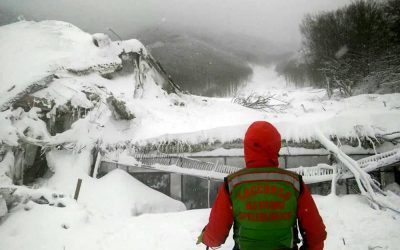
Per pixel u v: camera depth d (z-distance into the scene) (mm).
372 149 9359
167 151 10773
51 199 8016
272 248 2285
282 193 2357
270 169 2426
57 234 6535
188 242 5977
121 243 6145
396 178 9164
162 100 16547
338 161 8805
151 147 10977
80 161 11203
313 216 2350
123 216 8414
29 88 12477
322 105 15781
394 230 5918
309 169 9086
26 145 11773
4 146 10648
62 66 14648
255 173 2416
